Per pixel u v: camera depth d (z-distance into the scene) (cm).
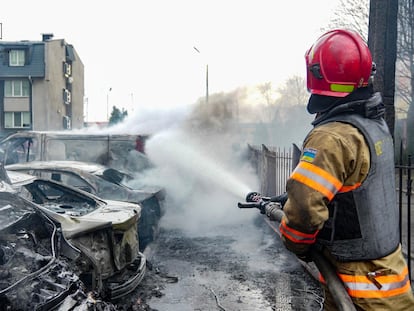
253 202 248
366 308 187
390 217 193
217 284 532
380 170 189
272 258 645
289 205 181
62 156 870
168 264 617
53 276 299
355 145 183
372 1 480
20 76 3828
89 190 701
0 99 3884
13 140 907
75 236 381
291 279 550
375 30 476
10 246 305
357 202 186
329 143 181
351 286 189
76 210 525
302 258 207
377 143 189
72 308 274
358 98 196
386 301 186
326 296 210
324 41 201
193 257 652
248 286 526
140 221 710
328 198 178
